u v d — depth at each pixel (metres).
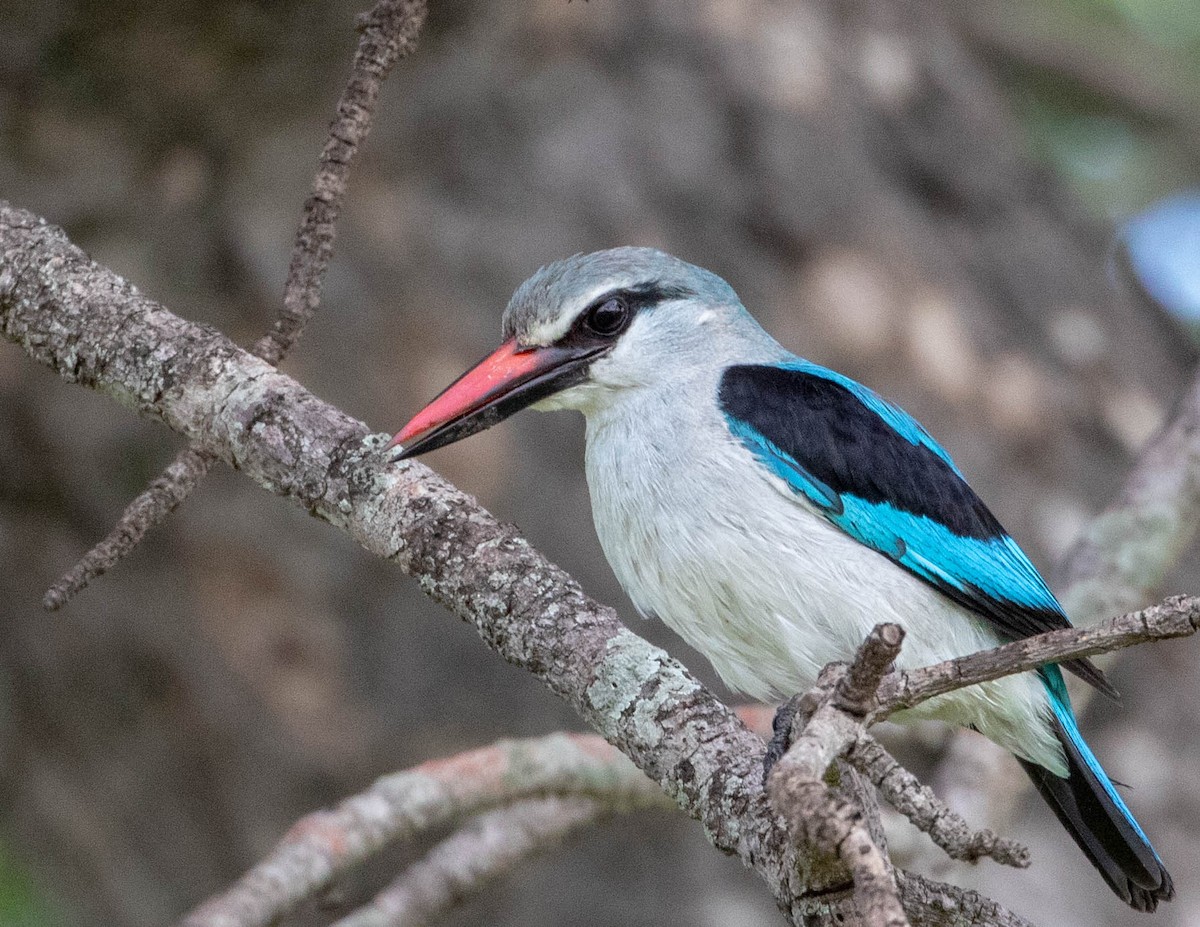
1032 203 12.37
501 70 11.94
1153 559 8.53
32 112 11.30
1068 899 9.75
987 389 11.22
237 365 5.76
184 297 11.46
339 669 11.07
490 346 11.38
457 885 8.04
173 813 11.37
